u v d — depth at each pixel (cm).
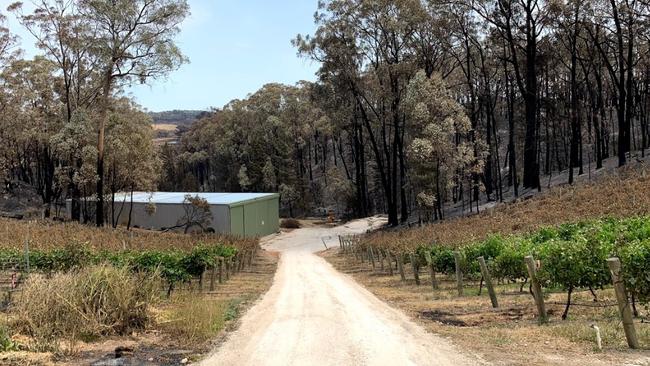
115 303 962
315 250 4894
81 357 792
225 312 1205
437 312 1190
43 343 829
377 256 3186
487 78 5028
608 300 1102
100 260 1638
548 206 2997
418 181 3950
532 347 741
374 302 1450
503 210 3447
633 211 2116
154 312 1049
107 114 4466
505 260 1338
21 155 7156
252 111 9231
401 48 4538
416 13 4144
